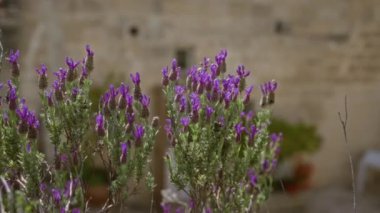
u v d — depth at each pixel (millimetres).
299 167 8203
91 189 6254
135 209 7184
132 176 2133
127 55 7527
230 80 2213
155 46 7664
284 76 8500
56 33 6801
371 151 8922
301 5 8547
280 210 7922
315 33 8680
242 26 8133
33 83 6734
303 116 8688
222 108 2145
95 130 2062
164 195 2891
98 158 6418
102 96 2129
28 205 1815
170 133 2154
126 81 7500
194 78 2166
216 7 7949
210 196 2232
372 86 9164
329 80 8852
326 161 8906
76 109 2033
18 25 6648
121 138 2020
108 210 2045
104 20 7395
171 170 2139
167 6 7695
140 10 7566
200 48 7906
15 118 1978
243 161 2207
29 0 6695
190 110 2164
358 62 9016
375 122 9234
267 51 8344
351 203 8273
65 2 7133
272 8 8328
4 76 4180
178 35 7777
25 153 1928
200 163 2096
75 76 2076
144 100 2055
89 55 2107
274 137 2564
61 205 1972
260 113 2373
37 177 1968
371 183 9047
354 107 9070
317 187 8820
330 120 8914
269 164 2387
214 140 2098
